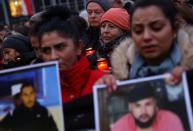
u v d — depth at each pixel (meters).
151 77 1.96
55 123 2.08
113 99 1.98
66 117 2.14
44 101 2.09
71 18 2.43
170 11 2.06
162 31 2.03
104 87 1.98
